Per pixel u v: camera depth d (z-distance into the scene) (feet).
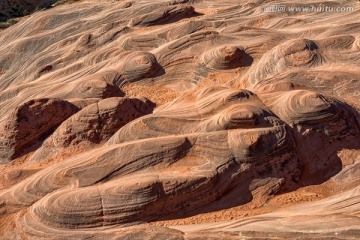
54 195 31.12
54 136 42.88
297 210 29.76
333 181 34.14
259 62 51.47
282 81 42.39
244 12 78.13
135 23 75.41
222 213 30.89
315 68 47.09
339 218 26.66
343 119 36.14
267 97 38.93
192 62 56.44
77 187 32.17
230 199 31.76
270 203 31.68
